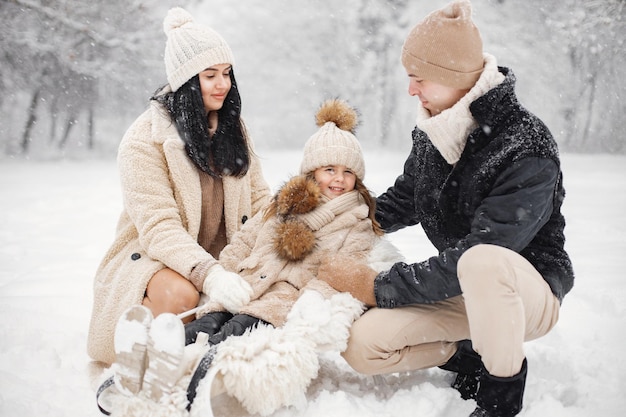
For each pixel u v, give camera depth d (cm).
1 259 545
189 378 212
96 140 2802
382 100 2941
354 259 257
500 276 211
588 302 400
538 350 299
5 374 267
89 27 2269
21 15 2200
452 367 256
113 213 847
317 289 247
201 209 315
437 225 265
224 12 2809
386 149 2898
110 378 220
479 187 242
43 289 430
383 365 237
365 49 2925
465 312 240
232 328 244
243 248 291
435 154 263
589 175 1541
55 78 2464
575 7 2114
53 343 312
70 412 238
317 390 248
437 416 227
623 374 268
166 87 313
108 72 2381
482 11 2489
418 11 2848
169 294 274
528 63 2488
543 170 232
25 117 2716
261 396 216
